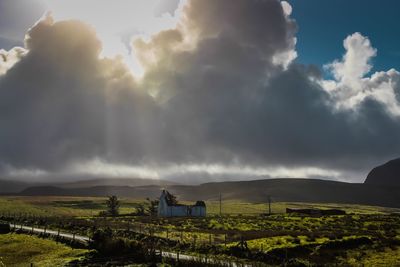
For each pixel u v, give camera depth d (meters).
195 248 57.56
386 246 58.38
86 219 112.38
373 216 130.62
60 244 64.44
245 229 87.00
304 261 49.06
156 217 135.12
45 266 49.16
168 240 63.94
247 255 52.00
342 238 60.81
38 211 187.38
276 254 52.03
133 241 55.56
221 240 64.44
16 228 82.19
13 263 53.22
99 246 55.84
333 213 151.62
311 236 63.31
